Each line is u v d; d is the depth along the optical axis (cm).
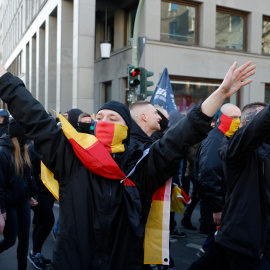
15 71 3334
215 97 175
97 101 1692
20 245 371
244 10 1469
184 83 1384
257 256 227
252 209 230
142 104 282
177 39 1373
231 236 234
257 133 213
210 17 1397
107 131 194
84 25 1334
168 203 204
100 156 183
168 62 1329
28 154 402
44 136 188
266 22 1554
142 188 197
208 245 433
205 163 371
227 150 236
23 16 2772
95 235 185
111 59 1548
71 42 1550
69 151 193
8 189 351
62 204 192
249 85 1495
